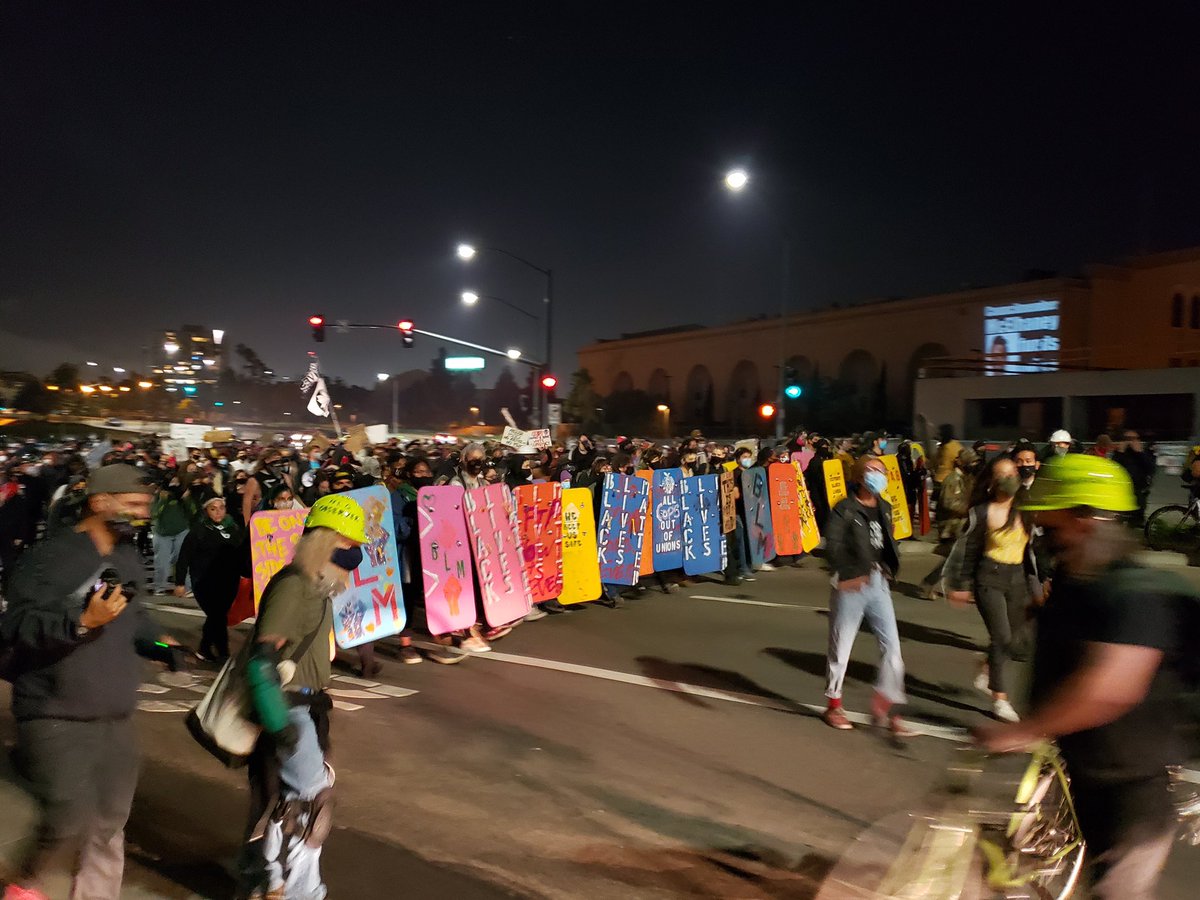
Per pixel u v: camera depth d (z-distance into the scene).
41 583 3.12
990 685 6.90
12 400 67.38
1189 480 14.05
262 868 3.62
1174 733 2.88
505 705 7.18
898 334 59.81
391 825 4.97
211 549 8.48
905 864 3.47
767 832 4.92
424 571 8.64
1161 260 48.44
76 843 3.32
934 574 11.52
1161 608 2.79
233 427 60.75
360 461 16.06
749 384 73.94
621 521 11.26
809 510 14.81
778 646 9.11
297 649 3.60
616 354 89.00
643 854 4.66
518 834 4.88
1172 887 4.30
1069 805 3.26
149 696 7.33
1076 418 29.02
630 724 6.72
